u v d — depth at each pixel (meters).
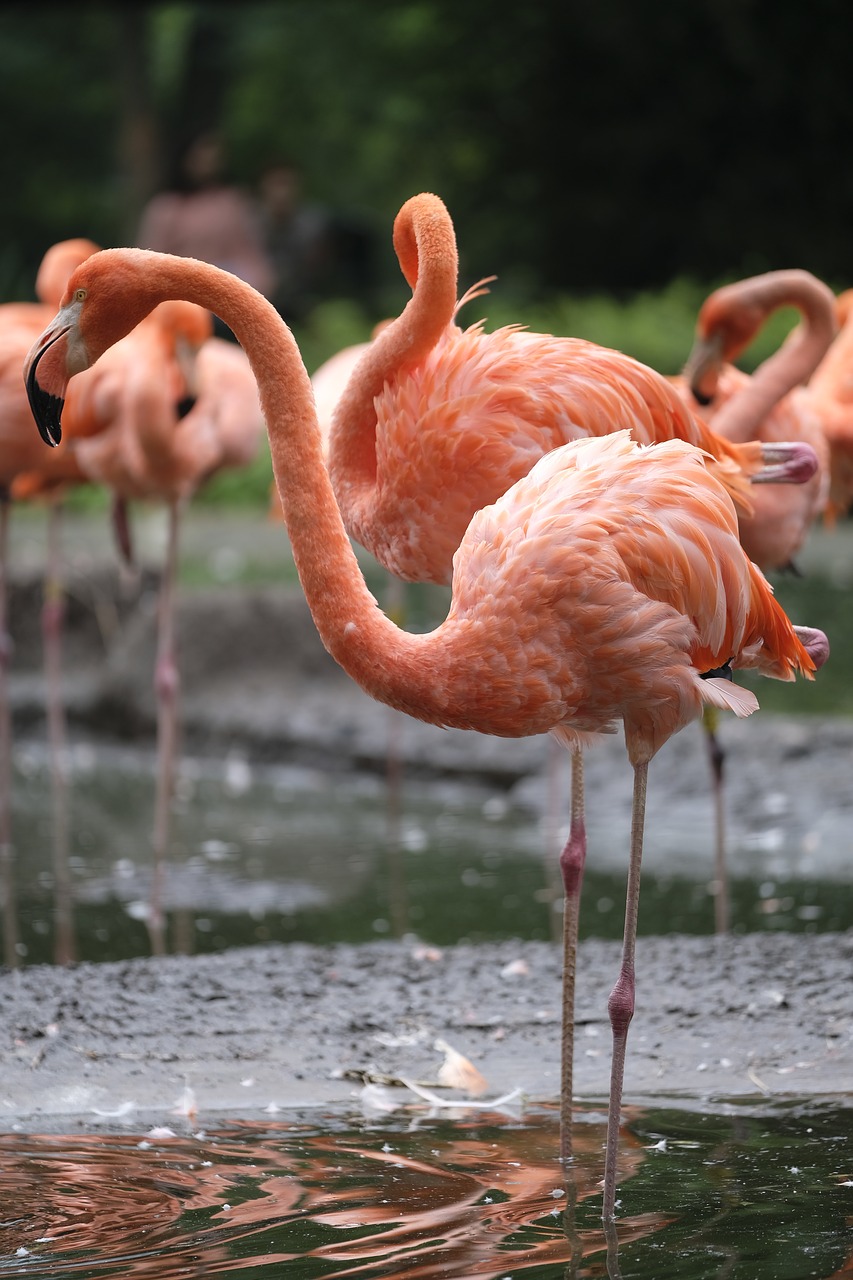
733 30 33.59
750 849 11.28
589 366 6.82
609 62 35.50
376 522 7.00
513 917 9.61
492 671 5.52
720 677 6.01
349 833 12.19
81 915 9.80
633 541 5.54
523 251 37.31
